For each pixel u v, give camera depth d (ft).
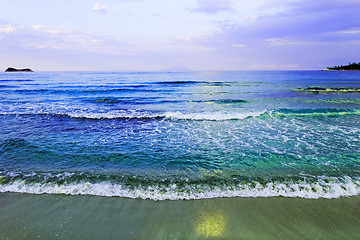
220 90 77.61
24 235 9.50
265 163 17.16
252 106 45.37
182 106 45.85
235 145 21.52
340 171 15.62
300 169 15.98
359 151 19.57
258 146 21.15
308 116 33.96
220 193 12.83
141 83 109.09
